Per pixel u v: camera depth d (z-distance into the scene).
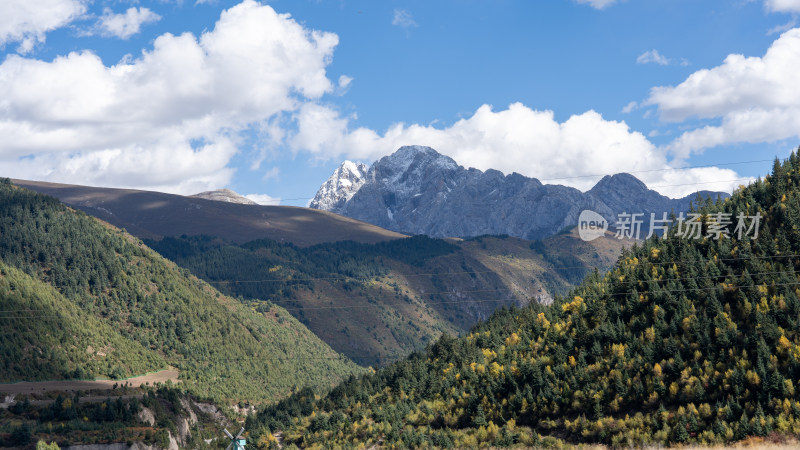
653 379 165.00
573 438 166.25
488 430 177.75
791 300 170.38
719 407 149.88
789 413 142.50
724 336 166.38
